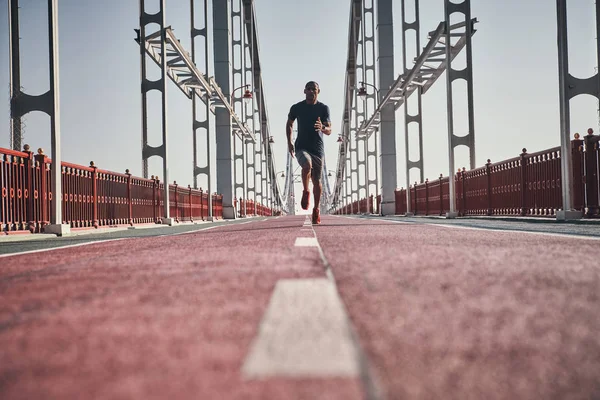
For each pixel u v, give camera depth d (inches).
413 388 32.7
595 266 93.4
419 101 973.2
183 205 778.2
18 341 46.3
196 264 108.0
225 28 1182.3
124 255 142.3
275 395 31.0
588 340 43.4
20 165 320.2
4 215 301.3
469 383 33.6
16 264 127.9
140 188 578.6
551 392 32.2
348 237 194.7
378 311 55.9
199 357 39.3
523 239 172.6
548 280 76.8
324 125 364.2
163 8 651.5
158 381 34.1
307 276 83.4
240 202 1390.3
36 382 34.6
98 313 58.7
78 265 117.3
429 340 43.8
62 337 47.4
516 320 51.0
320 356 38.6
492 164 564.1
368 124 1302.9
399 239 177.2
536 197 446.3
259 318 53.0
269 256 119.6
